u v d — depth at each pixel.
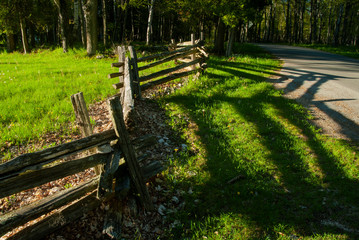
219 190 3.97
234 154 4.82
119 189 3.17
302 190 3.86
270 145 5.11
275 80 9.86
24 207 2.61
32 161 2.45
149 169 3.74
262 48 25.67
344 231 3.10
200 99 7.46
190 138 5.50
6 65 12.99
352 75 11.11
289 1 44.62
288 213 3.45
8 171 2.31
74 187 3.01
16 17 22.33
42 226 2.79
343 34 37.19
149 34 20.33
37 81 8.99
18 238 2.63
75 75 10.23
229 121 6.16
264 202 3.67
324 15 44.41
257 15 15.52
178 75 8.80
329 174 4.15
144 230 3.27
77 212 3.04
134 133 5.07
